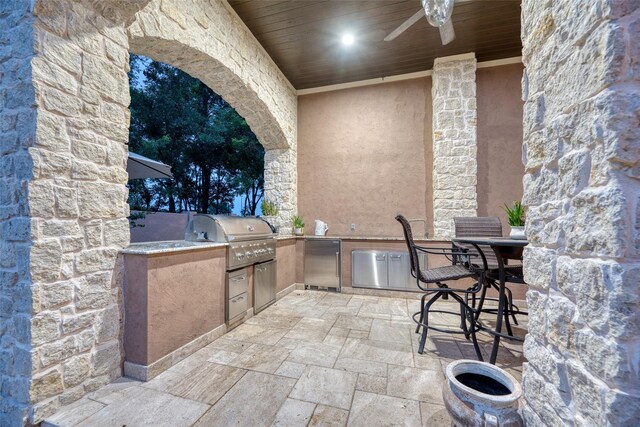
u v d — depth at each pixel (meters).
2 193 1.41
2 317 1.41
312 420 1.37
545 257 0.94
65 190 1.48
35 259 1.35
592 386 0.72
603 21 0.69
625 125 0.66
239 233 2.71
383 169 4.35
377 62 3.92
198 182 9.15
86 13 1.59
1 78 1.42
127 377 1.73
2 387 1.39
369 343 2.25
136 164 3.26
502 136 3.88
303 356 2.02
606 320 0.68
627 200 0.66
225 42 2.85
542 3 0.97
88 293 1.58
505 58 3.84
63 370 1.46
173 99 8.24
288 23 3.14
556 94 0.89
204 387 1.63
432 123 4.13
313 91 4.65
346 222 4.50
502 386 1.15
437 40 3.46
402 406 1.46
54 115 1.43
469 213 3.77
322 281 4.04
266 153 4.63
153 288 1.77
